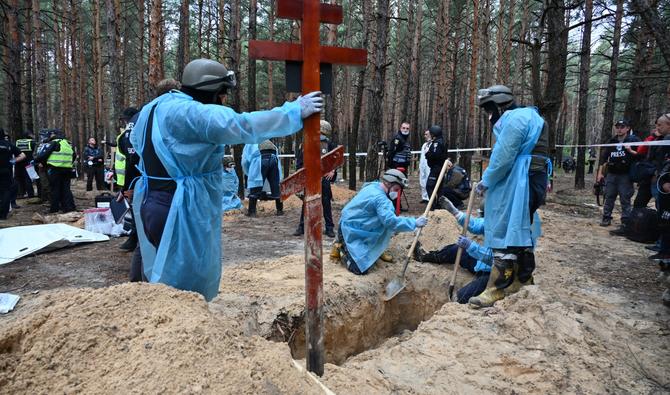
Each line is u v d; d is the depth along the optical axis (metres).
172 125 2.60
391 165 9.22
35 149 11.88
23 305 4.11
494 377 2.94
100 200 7.49
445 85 17.83
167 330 2.04
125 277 4.99
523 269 4.23
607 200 7.75
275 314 3.85
